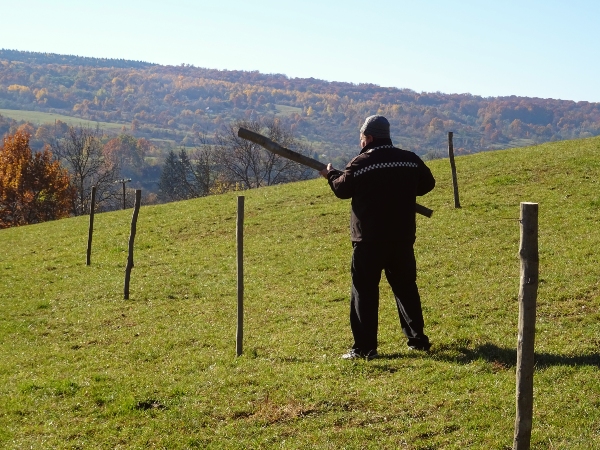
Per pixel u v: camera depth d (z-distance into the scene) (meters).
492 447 6.92
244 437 7.85
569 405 7.54
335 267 16.80
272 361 10.30
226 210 26.78
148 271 18.95
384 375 9.04
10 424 8.96
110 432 8.39
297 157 9.78
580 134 185.12
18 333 14.27
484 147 178.38
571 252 14.32
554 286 12.16
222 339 12.06
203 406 8.77
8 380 10.94
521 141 189.62
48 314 15.66
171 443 7.89
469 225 18.44
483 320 11.04
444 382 8.52
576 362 8.66
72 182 78.00
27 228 30.97
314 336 11.38
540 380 8.22
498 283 13.03
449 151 20.84
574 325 10.26
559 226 16.91
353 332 9.83
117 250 22.47
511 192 21.83
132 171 152.88
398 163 9.12
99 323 14.40
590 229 16.17
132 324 14.04
